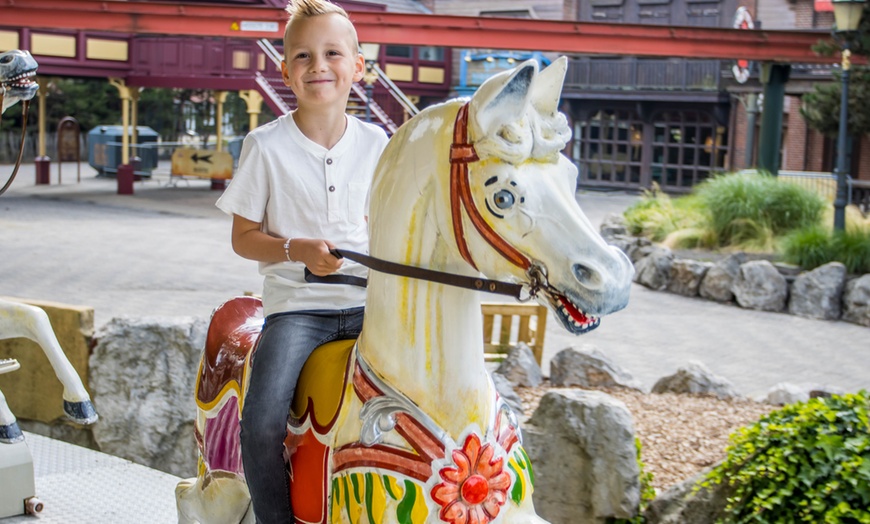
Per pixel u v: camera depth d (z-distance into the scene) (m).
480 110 2.31
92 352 6.42
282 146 2.90
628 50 20.81
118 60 28.41
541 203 2.32
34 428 6.52
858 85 21.19
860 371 10.88
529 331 8.64
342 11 2.92
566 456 5.41
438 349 2.56
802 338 12.66
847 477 4.61
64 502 4.68
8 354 6.57
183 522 3.50
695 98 32.53
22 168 36.78
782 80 22.08
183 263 16.41
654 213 19.19
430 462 2.53
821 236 15.55
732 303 15.07
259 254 2.85
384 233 2.60
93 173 35.53
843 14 16.56
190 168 30.30
